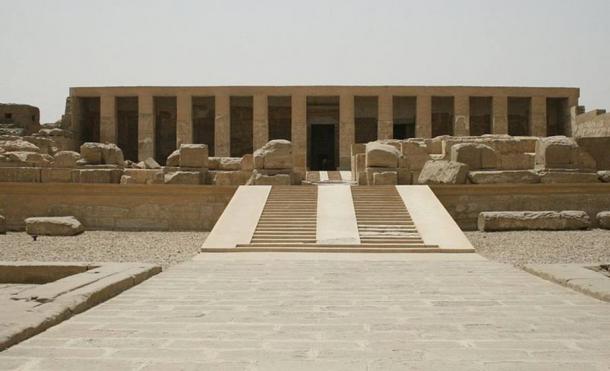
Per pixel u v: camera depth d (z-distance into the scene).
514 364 4.25
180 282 8.40
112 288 7.27
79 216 18.09
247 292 7.54
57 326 5.55
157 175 19.64
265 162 19.25
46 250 13.42
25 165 22.05
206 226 17.69
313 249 12.34
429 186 17.42
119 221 17.92
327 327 5.50
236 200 16.14
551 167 18.50
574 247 13.24
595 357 4.42
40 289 6.88
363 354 4.55
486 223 16.28
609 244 13.64
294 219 14.65
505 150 22.97
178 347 4.76
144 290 7.72
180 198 17.78
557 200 17.80
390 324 5.62
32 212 18.23
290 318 5.91
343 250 12.28
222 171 20.95
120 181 19.70
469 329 5.39
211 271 9.59
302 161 32.81
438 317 5.94
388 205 15.81
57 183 18.19
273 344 4.87
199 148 19.70
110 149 20.84
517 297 7.11
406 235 13.38
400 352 4.60
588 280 7.79
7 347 4.73
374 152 19.39
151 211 17.83
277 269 9.84
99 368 4.17
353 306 6.54
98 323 5.69
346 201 16.09
